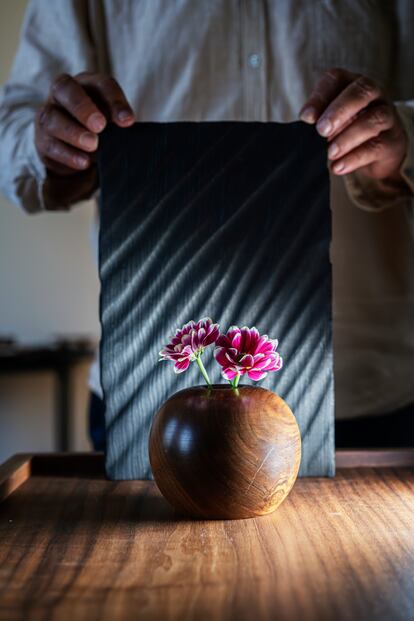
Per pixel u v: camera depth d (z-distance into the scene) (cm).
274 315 82
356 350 104
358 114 83
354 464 85
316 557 57
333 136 82
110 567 56
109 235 82
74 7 107
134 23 107
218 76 104
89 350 255
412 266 105
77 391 280
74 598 50
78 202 100
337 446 106
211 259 82
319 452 80
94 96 86
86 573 55
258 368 69
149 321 81
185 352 69
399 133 86
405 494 74
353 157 84
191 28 104
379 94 83
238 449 64
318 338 81
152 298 82
